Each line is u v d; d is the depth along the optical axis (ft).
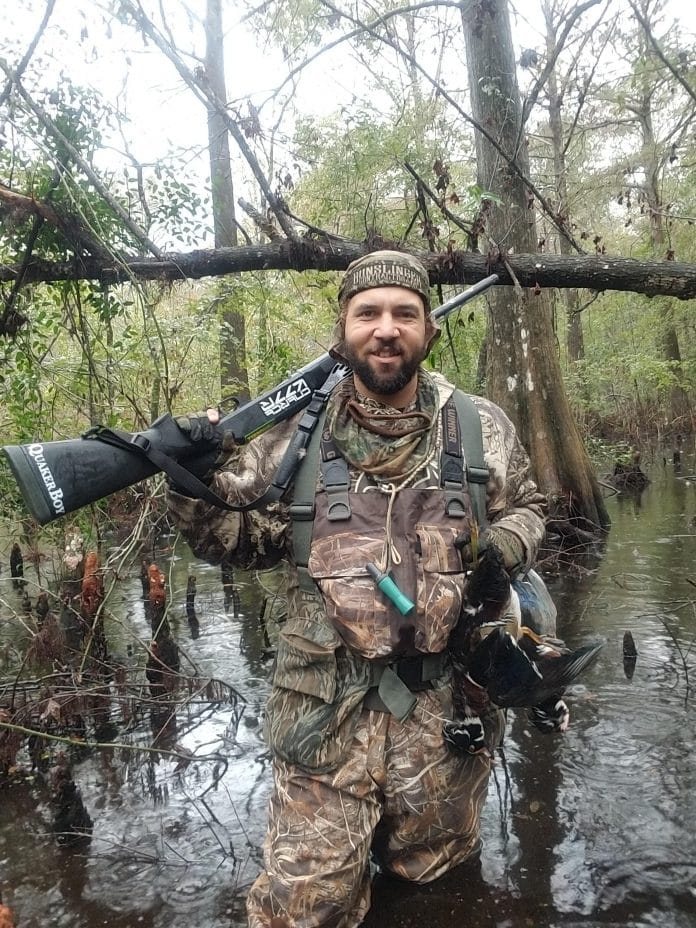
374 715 6.17
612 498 30.60
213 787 9.17
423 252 13.28
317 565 6.02
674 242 44.09
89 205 11.51
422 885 7.03
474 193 13.96
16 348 16.44
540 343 23.81
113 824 8.45
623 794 8.38
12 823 8.55
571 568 18.78
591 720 10.15
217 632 15.05
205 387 24.82
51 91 11.49
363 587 5.86
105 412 16.05
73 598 14.93
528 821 8.00
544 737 9.77
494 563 5.74
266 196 12.25
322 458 6.23
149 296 15.65
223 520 6.36
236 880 7.38
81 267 12.53
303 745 5.99
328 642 6.09
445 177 13.24
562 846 7.56
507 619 6.12
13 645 14.61
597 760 9.12
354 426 6.29
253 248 13.03
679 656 12.19
